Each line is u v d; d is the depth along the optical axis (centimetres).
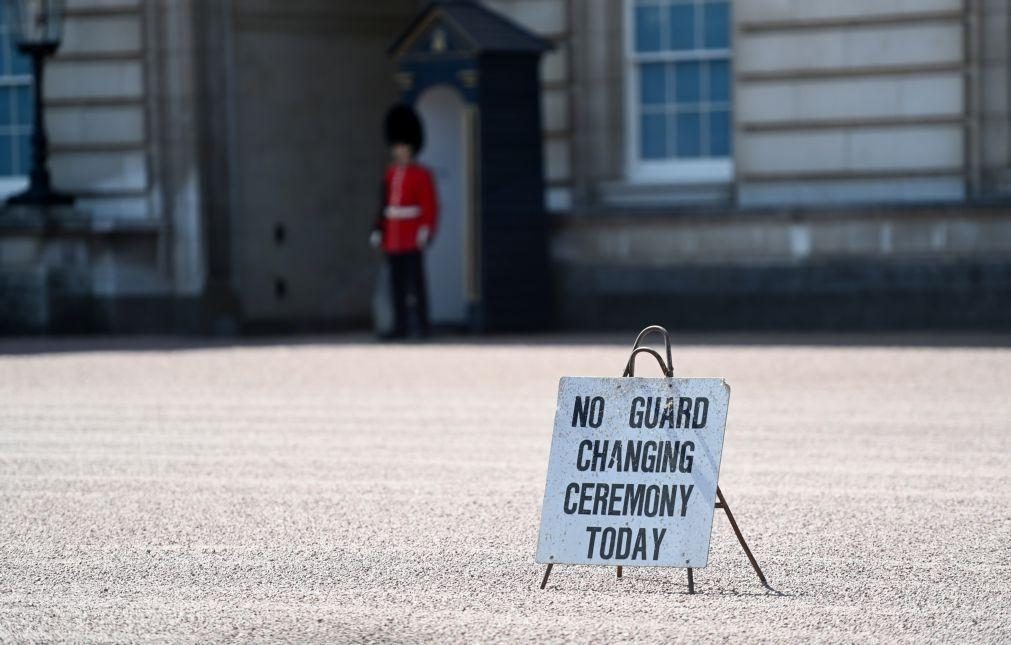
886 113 4738
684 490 1702
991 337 4391
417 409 3156
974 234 4616
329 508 2197
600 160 5041
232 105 5378
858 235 4712
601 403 1731
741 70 4850
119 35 5384
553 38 5062
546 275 4928
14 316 5272
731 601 1683
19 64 5591
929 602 1664
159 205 5366
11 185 5606
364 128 5647
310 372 3825
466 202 4828
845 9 4747
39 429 2970
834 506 2178
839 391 3319
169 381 3703
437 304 5091
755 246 4803
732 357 3966
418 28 4838
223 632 1577
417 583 1773
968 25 4666
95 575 1825
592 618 1616
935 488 2295
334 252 5597
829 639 1527
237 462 2578
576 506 1723
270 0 5434
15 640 1558
